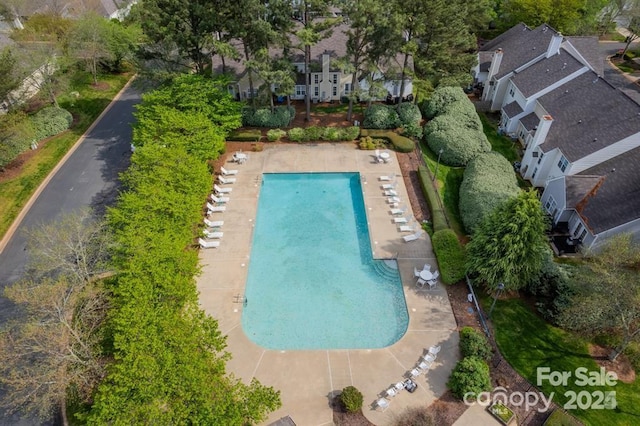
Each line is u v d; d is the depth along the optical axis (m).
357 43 40.69
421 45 44.81
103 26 52.94
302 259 32.53
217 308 28.48
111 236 27.58
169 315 21.75
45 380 21.25
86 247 27.41
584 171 34.81
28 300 22.34
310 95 50.44
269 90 42.59
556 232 34.72
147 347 20.05
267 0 38.69
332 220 36.00
